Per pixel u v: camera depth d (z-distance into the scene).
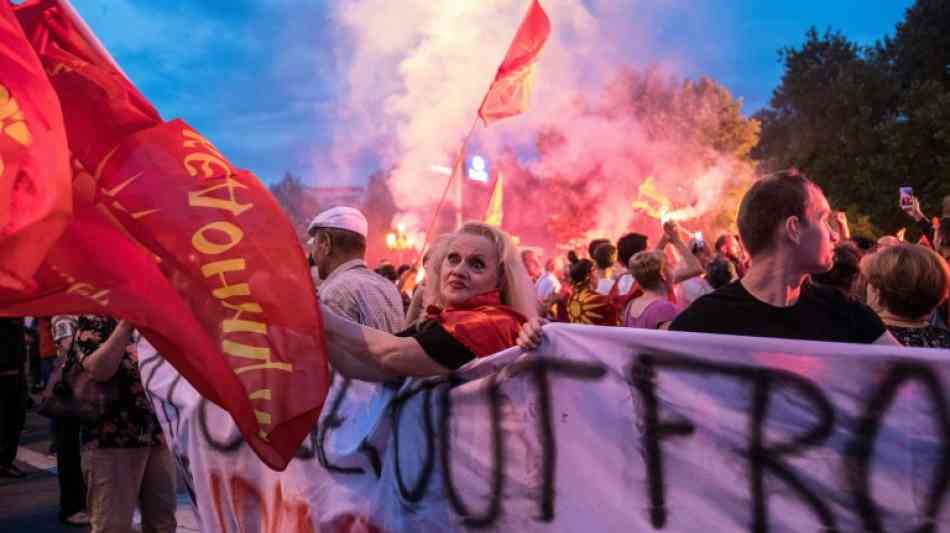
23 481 7.73
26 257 2.03
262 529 3.19
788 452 2.07
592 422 2.36
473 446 2.58
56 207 2.05
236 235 2.31
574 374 2.39
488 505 2.54
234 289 2.27
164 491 4.57
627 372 2.30
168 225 2.31
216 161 2.42
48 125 2.07
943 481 1.89
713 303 2.58
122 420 4.33
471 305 2.87
